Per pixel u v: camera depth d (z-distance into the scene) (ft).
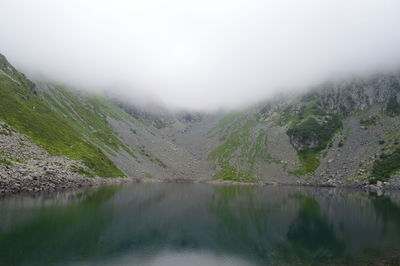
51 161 428.15
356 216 290.97
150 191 491.31
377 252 169.89
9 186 298.56
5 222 192.85
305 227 239.91
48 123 591.78
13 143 398.01
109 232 194.70
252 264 150.00
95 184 478.18
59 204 269.44
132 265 142.00
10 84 619.67
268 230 228.43
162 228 221.46
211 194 518.37
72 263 136.26
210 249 176.24
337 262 152.15
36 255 141.28
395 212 318.65
